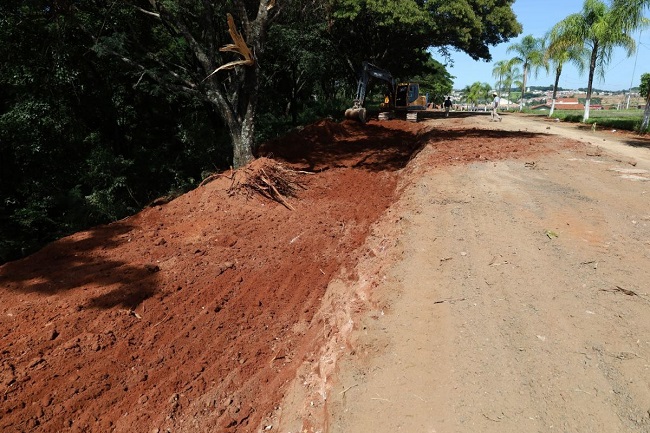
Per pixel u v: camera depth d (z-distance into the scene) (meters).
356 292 5.29
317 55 22.64
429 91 70.44
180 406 4.55
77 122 13.20
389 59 29.14
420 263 5.43
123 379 4.93
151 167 13.99
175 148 16.44
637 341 3.75
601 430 2.91
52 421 4.33
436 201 7.61
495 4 27.91
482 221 6.61
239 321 5.97
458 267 5.26
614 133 18.94
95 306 6.05
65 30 12.19
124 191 12.88
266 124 21.75
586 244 5.71
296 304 6.37
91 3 12.68
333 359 4.09
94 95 14.41
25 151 11.32
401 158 15.27
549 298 4.49
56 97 12.65
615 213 6.85
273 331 5.76
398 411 3.23
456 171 9.76
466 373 3.52
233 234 8.64
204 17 12.83
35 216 10.48
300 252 8.02
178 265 7.29
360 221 9.49
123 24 13.65
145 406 4.56
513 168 10.05
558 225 6.38
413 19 22.73
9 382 4.70
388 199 10.71
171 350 5.37
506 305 4.41
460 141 14.34
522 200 7.55
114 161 12.38
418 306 4.52
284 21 19.05
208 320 5.95
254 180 10.57
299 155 14.97
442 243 5.94
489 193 7.98
